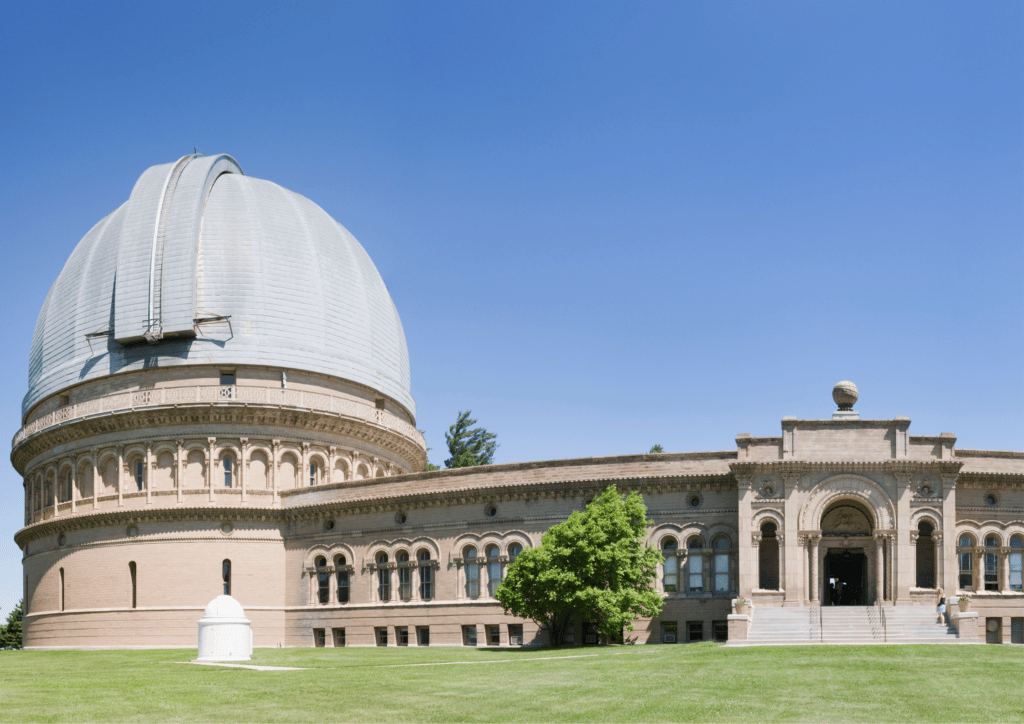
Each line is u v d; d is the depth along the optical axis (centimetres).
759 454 5728
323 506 7094
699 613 5894
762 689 3250
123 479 7369
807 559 5600
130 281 7500
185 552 7144
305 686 3528
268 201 8062
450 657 5069
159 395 7306
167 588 7106
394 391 8450
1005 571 5841
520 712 2927
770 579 5784
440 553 6581
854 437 5669
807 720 2770
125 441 7406
